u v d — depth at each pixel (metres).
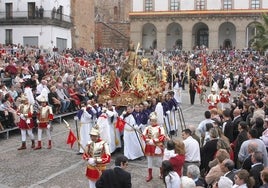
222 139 12.17
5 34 56.38
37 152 19.84
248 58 59.25
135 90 22.03
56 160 18.55
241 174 9.09
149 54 71.94
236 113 15.21
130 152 18.69
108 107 19.59
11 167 17.44
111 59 55.28
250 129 12.31
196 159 12.96
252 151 10.91
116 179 10.40
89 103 20.05
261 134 13.74
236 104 19.17
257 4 74.19
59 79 28.38
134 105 19.83
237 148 12.91
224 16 74.56
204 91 36.62
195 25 76.56
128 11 85.69
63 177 16.22
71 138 15.62
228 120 15.09
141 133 17.66
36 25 55.25
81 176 16.36
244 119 17.45
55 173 16.72
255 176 10.22
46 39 55.31
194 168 9.95
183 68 48.97
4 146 21.00
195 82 36.06
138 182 15.70
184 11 76.12
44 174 16.58
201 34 78.56
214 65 53.81
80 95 29.05
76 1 63.34
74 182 15.65
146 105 19.09
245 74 46.50
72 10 62.69
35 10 55.56
